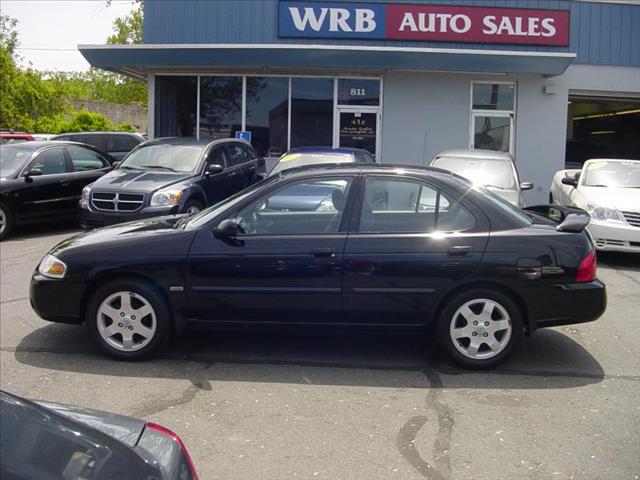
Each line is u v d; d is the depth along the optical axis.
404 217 5.64
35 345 6.27
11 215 11.92
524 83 16.36
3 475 1.96
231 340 6.41
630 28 16.41
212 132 16.20
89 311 5.80
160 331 5.75
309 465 4.04
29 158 12.34
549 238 5.54
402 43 15.90
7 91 38.03
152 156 11.62
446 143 16.28
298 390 5.22
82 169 13.19
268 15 15.88
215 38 16.00
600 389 5.28
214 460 4.10
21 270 9.52
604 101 18.36
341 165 5.96
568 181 11.89
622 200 10.45
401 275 5.50
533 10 16.03
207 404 4.95
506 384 5.36
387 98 16.12
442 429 4.54
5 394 2.44
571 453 4.21
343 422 4.65
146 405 4.93
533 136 16.53
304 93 16.11
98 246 5.78
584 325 7.02
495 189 11.20
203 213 6.08
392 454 4.18
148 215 10.21
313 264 5.52
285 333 6.18
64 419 2.43
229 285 5.61
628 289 8.83
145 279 5.73
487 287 5.53
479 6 15.90
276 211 5.71
